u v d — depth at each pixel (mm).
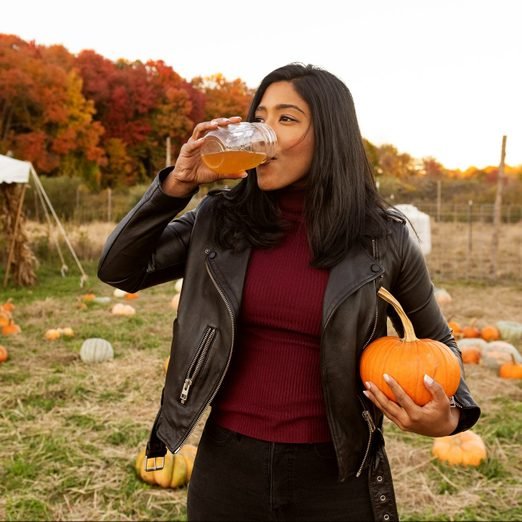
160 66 43781
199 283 1588
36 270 11945
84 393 4992
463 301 9938
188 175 1472
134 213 1514
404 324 1530
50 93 35562
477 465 3727
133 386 5172
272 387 1533
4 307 8172
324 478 1537
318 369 1528
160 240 1666
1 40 36688
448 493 3416
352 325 1488
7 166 9664
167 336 7098
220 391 1597
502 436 4191
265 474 1523
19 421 4352
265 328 1549
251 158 1380
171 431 1575
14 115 36938
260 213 1561
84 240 13898
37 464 3664
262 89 1559
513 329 7121
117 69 43781
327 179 1498
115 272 1569
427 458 3826
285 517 1551
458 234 17516
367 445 1567
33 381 5246
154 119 42906
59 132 36531
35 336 6934
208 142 1411
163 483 3434
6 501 3230
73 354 6145
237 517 1571
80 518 3125
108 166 41125
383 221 1574
